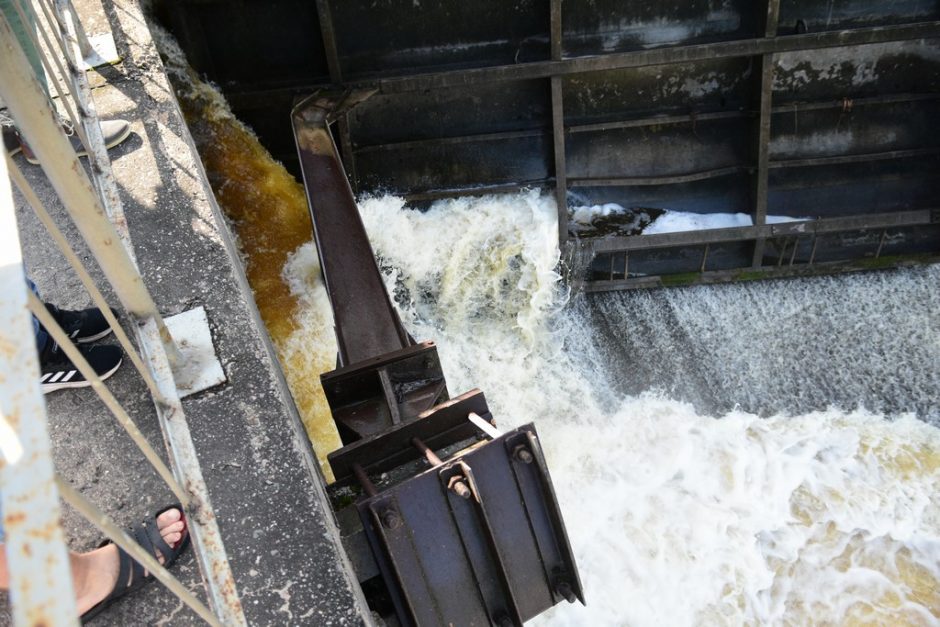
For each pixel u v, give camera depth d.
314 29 7.13
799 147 7.84
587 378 7.68
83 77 4.13
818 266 8.11
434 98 7.52
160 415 2.66
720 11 7.18
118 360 3.43
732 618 6.04
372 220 7.76
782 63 7.40
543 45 7.29
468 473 3.06
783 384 7.74
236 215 6.82
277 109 7.40
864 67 7.45
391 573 3.12
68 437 3.27
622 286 8.09
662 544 6.49
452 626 3.21
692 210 8.10
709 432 7.38
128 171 4.33
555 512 3.25
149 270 3.85
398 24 7.15
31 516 1.11
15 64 2.03
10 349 1.18
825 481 6.91
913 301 8.05
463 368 7.47
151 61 4.99
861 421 7.43
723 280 8.16
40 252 4.01
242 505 3.08
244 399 3.36
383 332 4.95
